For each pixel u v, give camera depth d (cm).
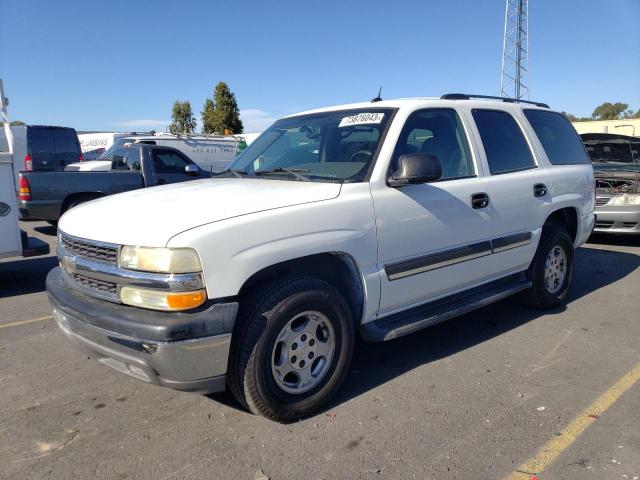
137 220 304
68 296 323
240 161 456
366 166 364
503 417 330
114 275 294
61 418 337
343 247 332
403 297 375
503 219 448
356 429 318
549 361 414
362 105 429
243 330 302
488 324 500
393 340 462
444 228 395
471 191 418
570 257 546
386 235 357
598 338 461
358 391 367
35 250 638
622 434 309
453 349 440
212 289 282
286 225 308
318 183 356
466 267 419
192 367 282
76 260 320
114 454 296
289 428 321
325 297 327
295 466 283
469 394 361
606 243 931
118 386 381
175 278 276
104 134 1934
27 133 1631
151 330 274
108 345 296
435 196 389
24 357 438
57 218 950
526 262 488
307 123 445
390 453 293
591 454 290
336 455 292
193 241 278
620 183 885
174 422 330
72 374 403
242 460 289
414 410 340
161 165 1064
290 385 325
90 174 964
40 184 926
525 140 501
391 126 382
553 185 508
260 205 313
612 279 666
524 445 299
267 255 299
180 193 355
